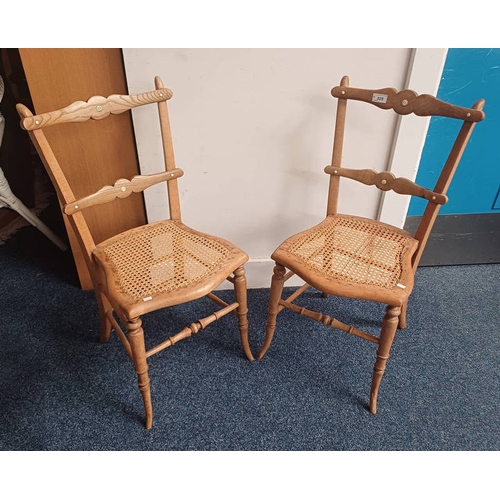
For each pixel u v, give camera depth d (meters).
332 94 1.21
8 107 1.89
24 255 1.85
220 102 1.28
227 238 1.58
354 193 1.49
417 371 1.37
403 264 1.15
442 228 1.74
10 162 1.96
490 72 1.40
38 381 1.32
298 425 1.22
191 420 1.23
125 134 1.35
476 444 1.18
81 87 1.25
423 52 1.20
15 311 1.57
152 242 1.23
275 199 1.49
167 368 1.37
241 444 1.17
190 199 1.46
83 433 1.19
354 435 1.19
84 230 1.15
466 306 1.62
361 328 1.53
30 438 1.17
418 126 1.32
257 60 1.22
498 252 1.81
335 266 1.14
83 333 1.49
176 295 1.04
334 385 1.33
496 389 1.32
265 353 1.43
